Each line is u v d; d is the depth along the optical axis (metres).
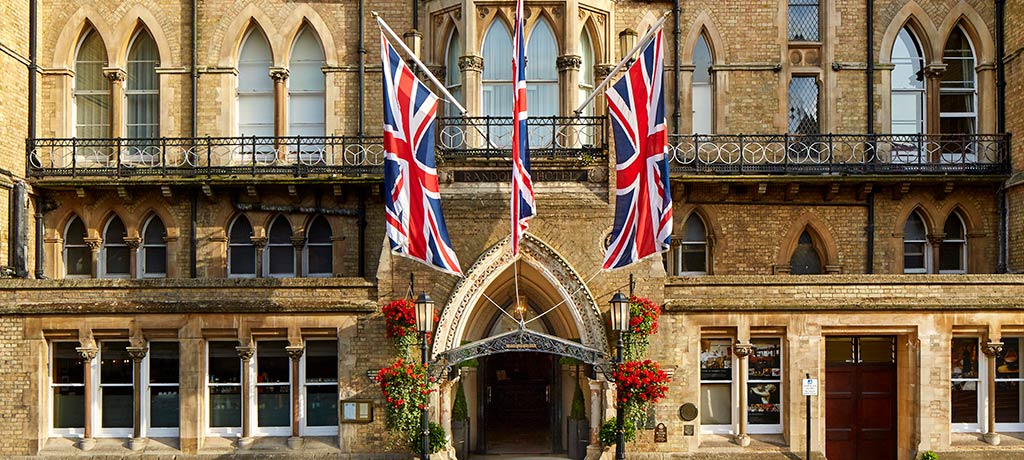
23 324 16.06
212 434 16.41
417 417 15.30
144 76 20.02
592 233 15.94
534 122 18.45
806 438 15.77
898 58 20.06
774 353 16.45
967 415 16.48
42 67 19.50
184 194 19.28
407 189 14.68
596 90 16.48
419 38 18.47
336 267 19.23
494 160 16.11
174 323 16.05
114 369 16.48
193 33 19.61
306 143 19.08
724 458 15.84
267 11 19.78
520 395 22.72
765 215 19.39
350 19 19.75
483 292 16.22
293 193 18.81
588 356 14.93
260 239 19.36
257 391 16.50
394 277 15.95
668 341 15.84
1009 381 16.67
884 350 16.92
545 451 17.92
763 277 16.03
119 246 19.69
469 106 18.34
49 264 19.17
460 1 18.66
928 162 19.25
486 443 18.64
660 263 15.92
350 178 18.62
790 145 19.64
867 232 19.39
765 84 19.70
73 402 16.44
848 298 16.03
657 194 14.12
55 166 19.34
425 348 14.34
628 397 14.72
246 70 20.03
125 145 19.31
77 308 15.93
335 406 16.44
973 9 19.66
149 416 16.36
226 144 18.72
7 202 18.11
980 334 16.34
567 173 16.19
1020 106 18.59
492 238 15.92
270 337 16.31
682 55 19.77
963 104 19.98
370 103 19.67
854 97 19.72
